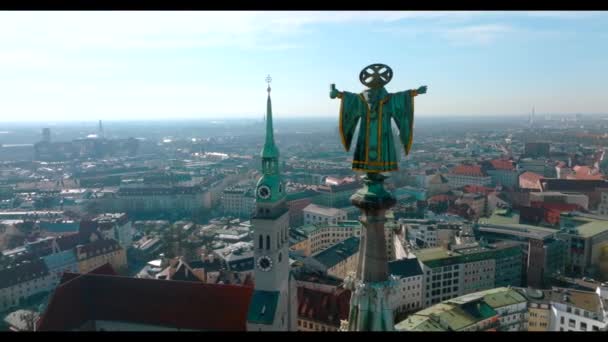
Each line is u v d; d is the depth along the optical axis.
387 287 26.19
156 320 119.69
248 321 108.94
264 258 110.19
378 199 25.80
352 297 27.06
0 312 192.12
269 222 108.69
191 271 171.50
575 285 197.38
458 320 138.75
